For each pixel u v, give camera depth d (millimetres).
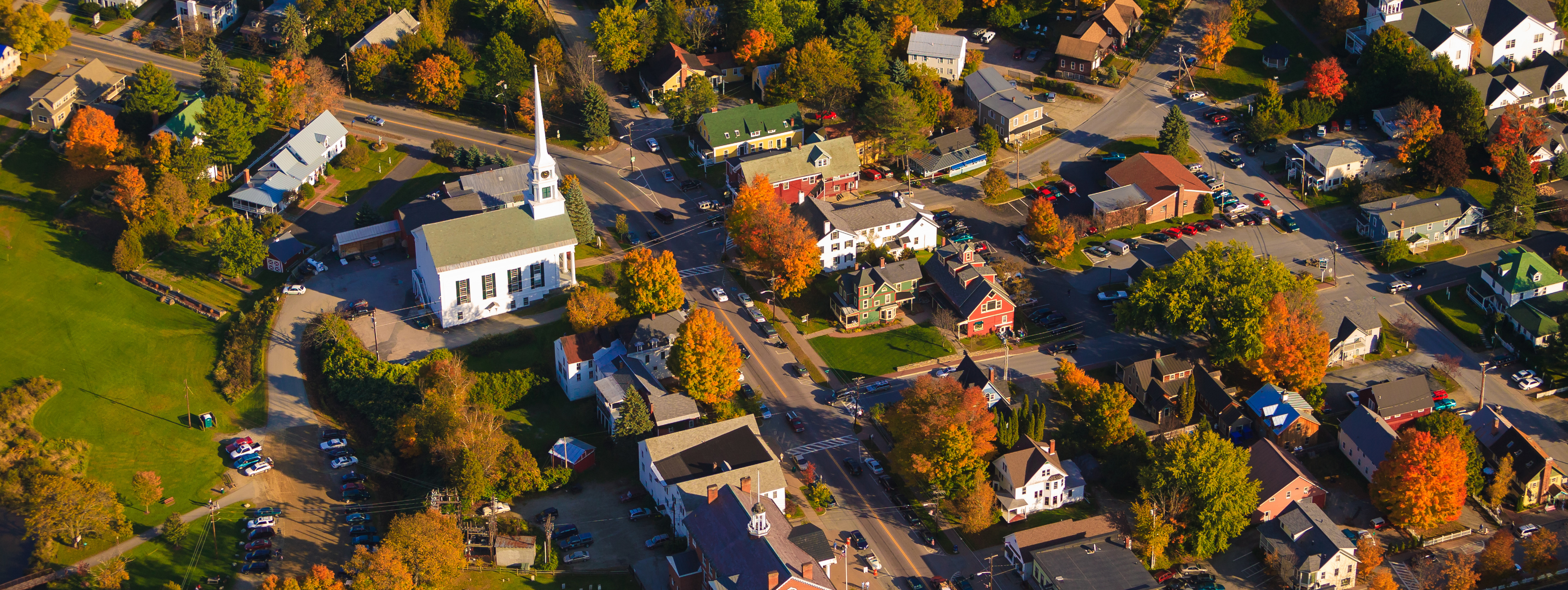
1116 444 189000
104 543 177250
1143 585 164500
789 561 159375
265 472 188250
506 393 198875
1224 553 177500
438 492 174875
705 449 182250
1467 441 187125
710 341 192875
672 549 174125
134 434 195750
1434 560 174500
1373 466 187625
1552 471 185500
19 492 182750
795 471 187625
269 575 170750
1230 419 196875
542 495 182625
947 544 175625
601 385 194375
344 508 182000
